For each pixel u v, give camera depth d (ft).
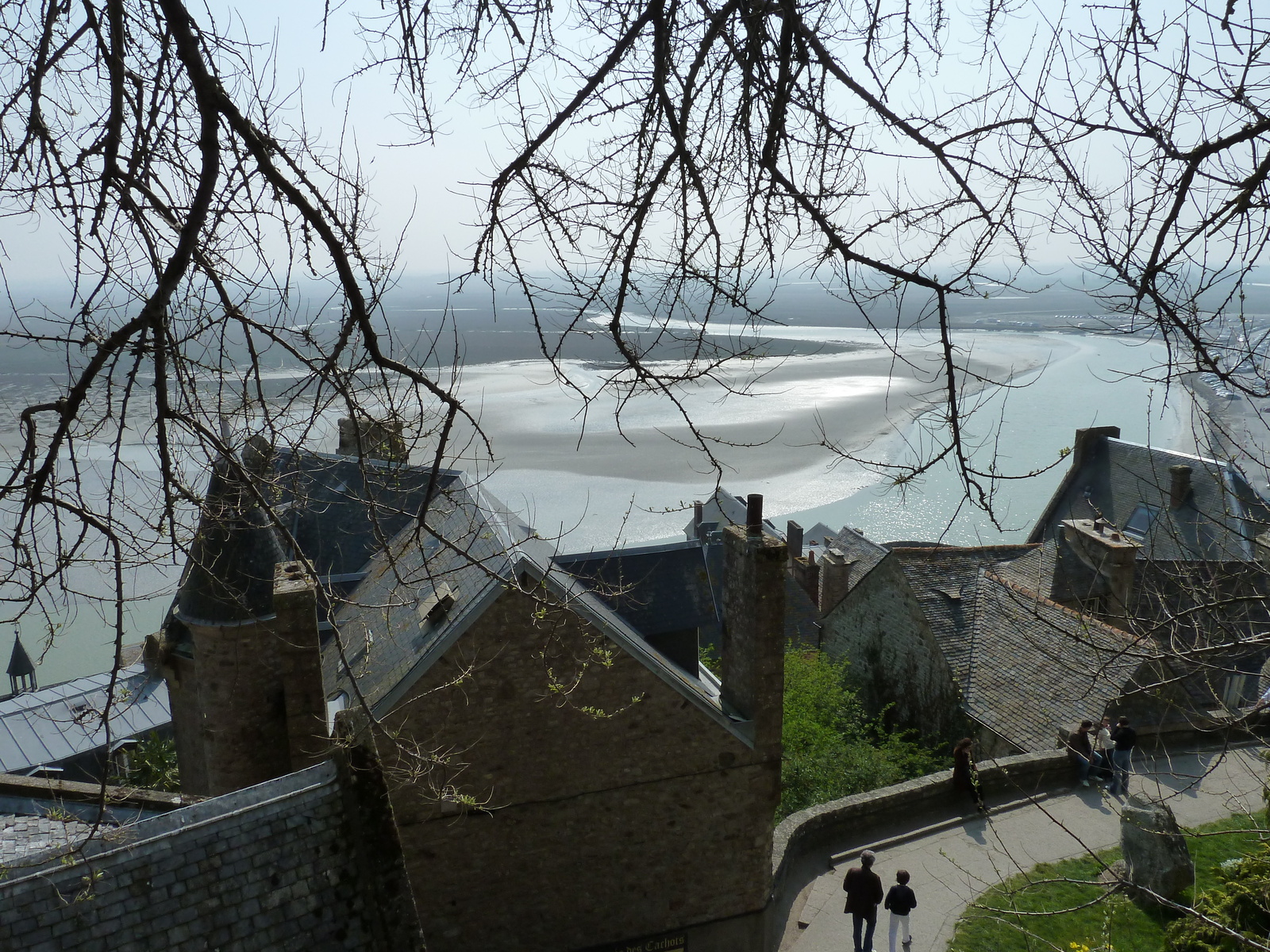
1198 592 23.39
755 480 204.13
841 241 11.74
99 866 23.88
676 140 11.33
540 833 43.01
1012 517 178.09
